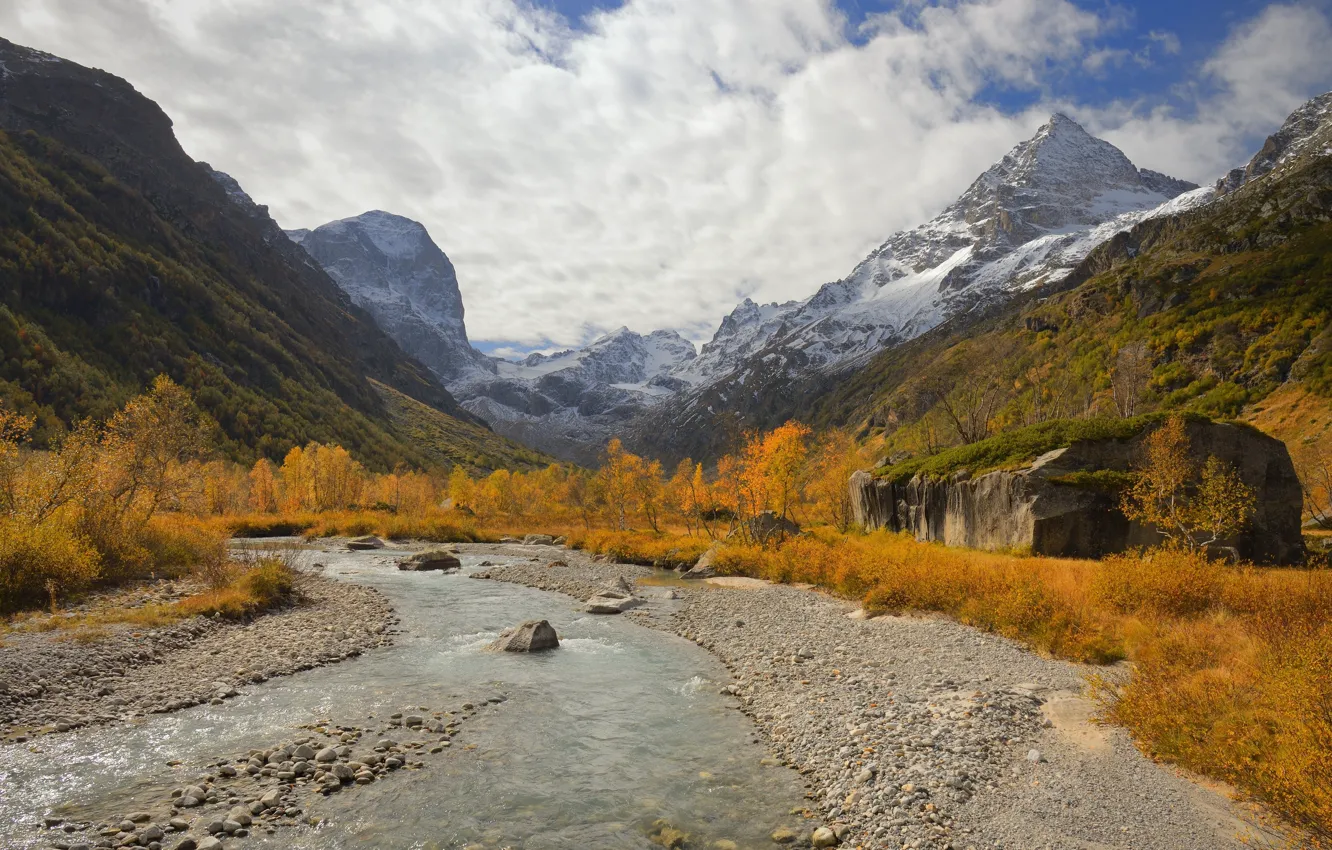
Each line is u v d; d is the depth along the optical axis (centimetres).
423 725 1443
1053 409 7925
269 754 1236
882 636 2186
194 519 5734
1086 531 3466
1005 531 3838
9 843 905
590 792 1142
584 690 1758
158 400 3544
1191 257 14800
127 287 17462
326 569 4375
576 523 9475
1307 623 1440
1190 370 10550
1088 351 13088
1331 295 9975
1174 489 3244
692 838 984
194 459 3812
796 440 4922
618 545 5378
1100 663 1702
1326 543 3828
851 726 1370
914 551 3672
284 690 1670
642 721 1517
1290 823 864
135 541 3206
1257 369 9475
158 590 2784
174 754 1238
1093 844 862
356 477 11006
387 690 1698
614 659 2100
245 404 16500
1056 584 2278
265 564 2934
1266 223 14375
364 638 2262
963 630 2188
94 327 15625
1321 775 815
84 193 19462
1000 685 1548
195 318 18800
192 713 1472
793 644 2152
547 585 3731
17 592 2278
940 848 885
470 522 8038
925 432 8112
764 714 1545
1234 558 3066
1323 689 926
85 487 2973
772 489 4984
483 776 1198
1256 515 3441
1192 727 1096
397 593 3406
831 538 5097
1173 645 1473
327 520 7475
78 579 2514
